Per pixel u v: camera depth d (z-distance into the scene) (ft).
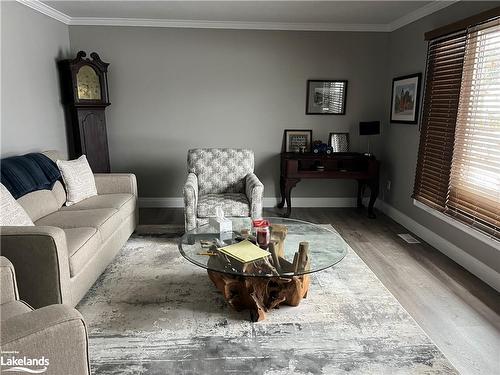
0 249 6.33
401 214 13.56
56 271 6.48
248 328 6.98
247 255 7.05
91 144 13.82
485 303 8.00
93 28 13.97
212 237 8.35
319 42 14.53
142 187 15.37
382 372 5.84
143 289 8.41
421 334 6.83
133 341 6.56
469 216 9.63
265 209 15.39
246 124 15.11
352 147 15.44
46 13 12.18
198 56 14.42
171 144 15.10
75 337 4.14
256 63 14.60
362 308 7.69
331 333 6.84
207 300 7.98
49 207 9.27
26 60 11.04
